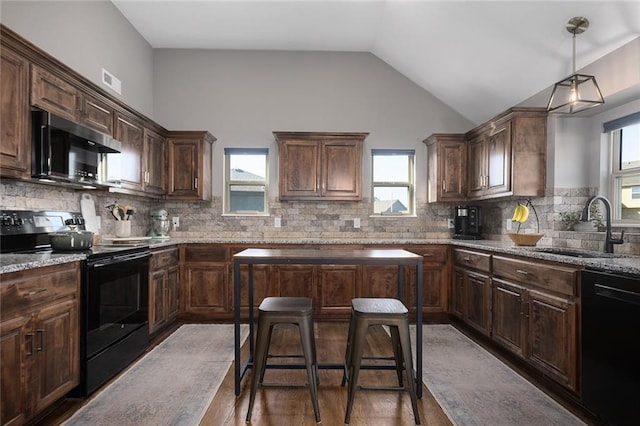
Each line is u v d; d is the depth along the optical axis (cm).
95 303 228
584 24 263
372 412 206
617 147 301
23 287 176
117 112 320
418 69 431
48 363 193
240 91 457
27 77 220
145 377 250
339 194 422
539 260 248
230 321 390
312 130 459
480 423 196
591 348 199
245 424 194
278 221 452
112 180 307
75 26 312
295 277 388
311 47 451
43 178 230
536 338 248
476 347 314
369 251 262
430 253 396
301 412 206
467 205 456
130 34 400
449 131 461
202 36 427
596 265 197
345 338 334
